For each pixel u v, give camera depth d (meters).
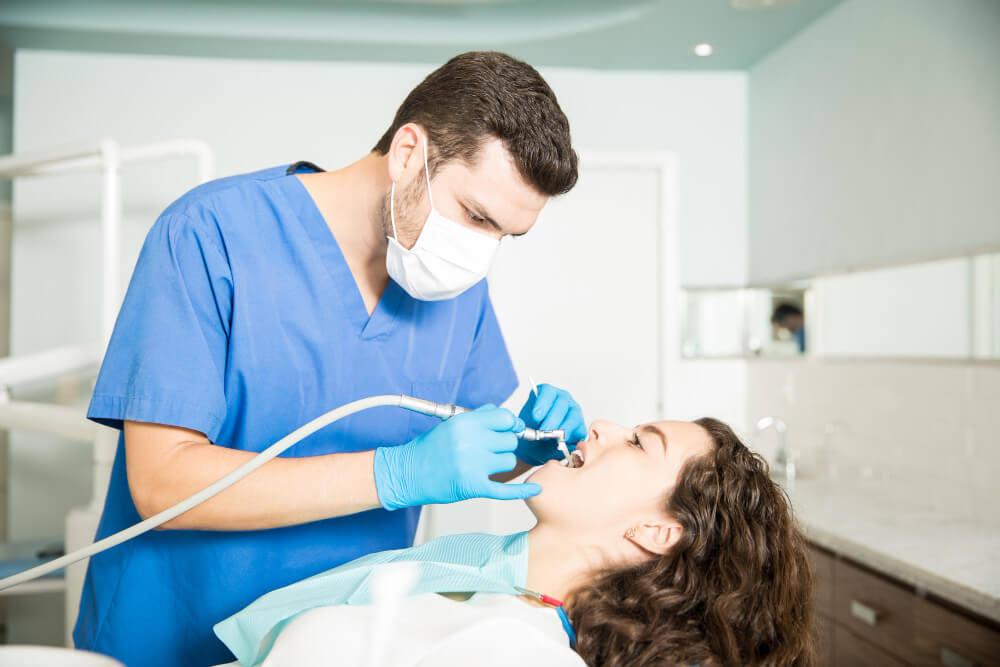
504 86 1.04
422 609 1.03
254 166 3.38
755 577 1.17
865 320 2.70
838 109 2.85
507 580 1.20
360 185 1.22
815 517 2.30
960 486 2.25
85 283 3.31
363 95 3.43
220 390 1.10
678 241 3.16
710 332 3.46
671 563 1.18
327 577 1.14
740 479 1.21
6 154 4.14
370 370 1.29
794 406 3.12
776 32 3.10
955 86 2.25
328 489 0.99
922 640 1.78
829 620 2.18
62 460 3.36
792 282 3.16
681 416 3.46
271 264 1.19
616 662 1.10
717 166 3.56
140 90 3.34
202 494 0.92
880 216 2.61
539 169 1.02
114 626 1.21
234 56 3.34
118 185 2.05
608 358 3.16
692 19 2.96
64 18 3.05
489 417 1.05
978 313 2.15
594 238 3.17
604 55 3.32
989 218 2.12
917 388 2.42
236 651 1.08
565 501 1.21
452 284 1.15
